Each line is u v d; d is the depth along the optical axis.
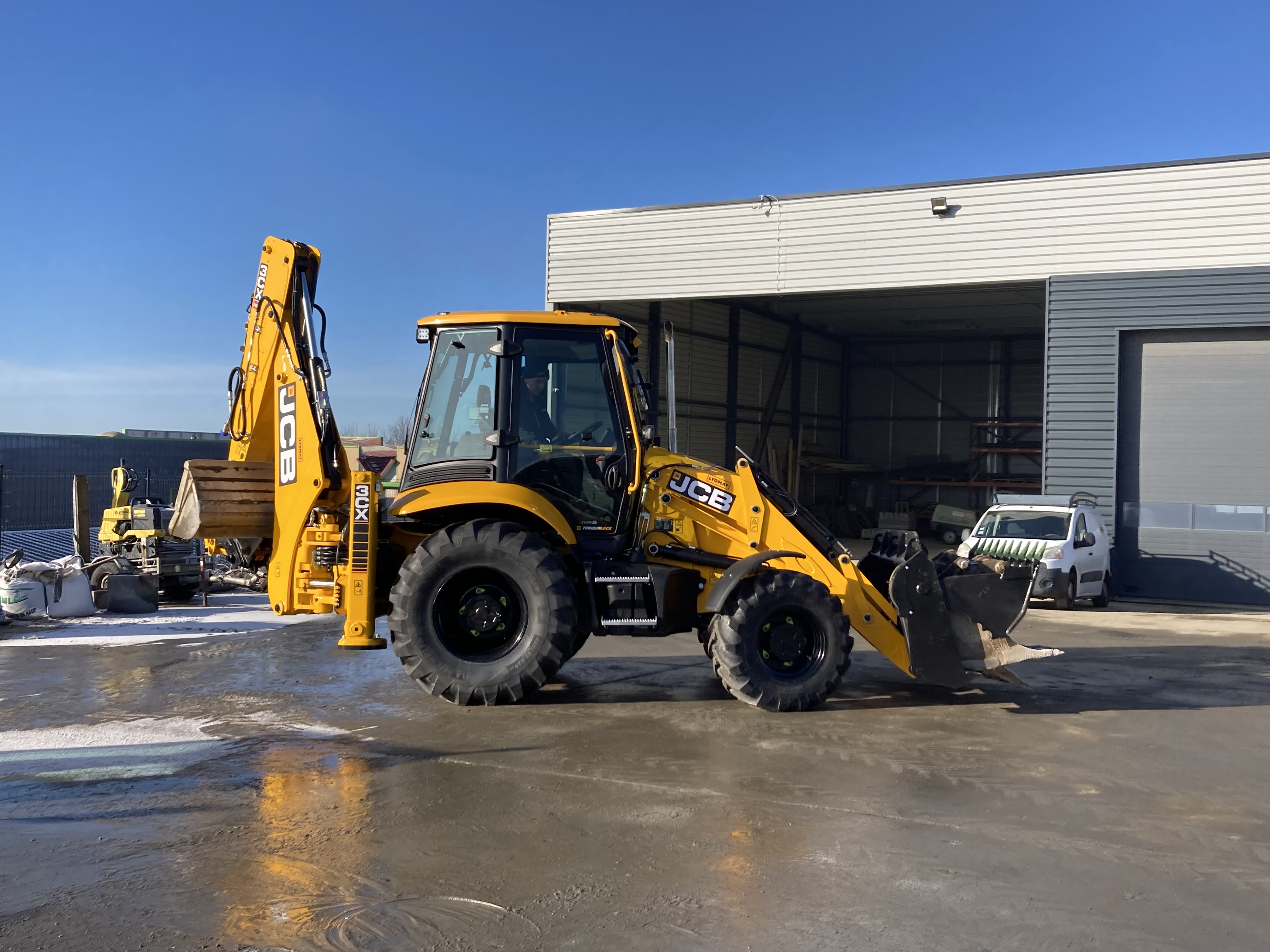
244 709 6.77
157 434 40.03
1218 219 14.20
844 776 5.36
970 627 7.12
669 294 17.48
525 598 6.77
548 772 5.38
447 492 6.84
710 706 7.01
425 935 3.47
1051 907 3.75
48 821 4.56
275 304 7.43
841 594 7.16
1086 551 13.70
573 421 7.15
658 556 7.20
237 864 4.07
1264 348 14.25
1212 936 3.53
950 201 15.73
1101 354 14.92
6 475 21.53
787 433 28.41
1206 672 8.67
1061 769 5.55
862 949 3.40
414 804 4.83
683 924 3.57
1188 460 14.71
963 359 31.72
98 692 7.30
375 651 9.12
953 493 31.47
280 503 7.30
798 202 16.67
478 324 7.14
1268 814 4.84
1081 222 14.98
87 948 3.34
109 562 12.81
